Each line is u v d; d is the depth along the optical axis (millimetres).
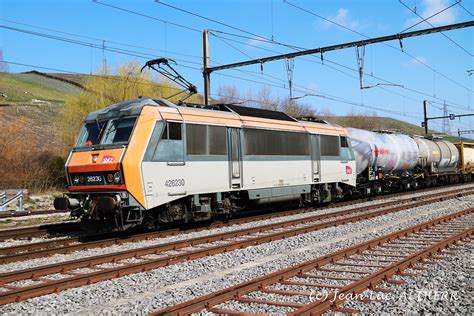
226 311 6402
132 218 13430
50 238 14555
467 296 7020
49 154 33312
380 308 6504
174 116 14172
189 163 14453
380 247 11328
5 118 47688
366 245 11023
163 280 8500
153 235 13805
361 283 7402
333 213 18391
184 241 12047
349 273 8758
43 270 9023
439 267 8945
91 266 9812
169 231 14430
